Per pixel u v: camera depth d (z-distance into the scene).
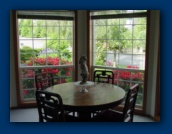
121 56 3.27
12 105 3.35
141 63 3.10
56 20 3.38
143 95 3.05
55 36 3.44
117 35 3.26
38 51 3.41
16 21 3.18
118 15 3.11
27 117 2.98
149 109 3.02
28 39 3.34
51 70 3.50
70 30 3.47
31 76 3.45
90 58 3.46
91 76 3.50
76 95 2.12
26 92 3.46
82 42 3.46
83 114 2.17
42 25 3.36
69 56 3.55
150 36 2.88
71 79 3.59
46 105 1.80
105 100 1.94
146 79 2.99
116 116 2.23
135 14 2.97
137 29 3.07
